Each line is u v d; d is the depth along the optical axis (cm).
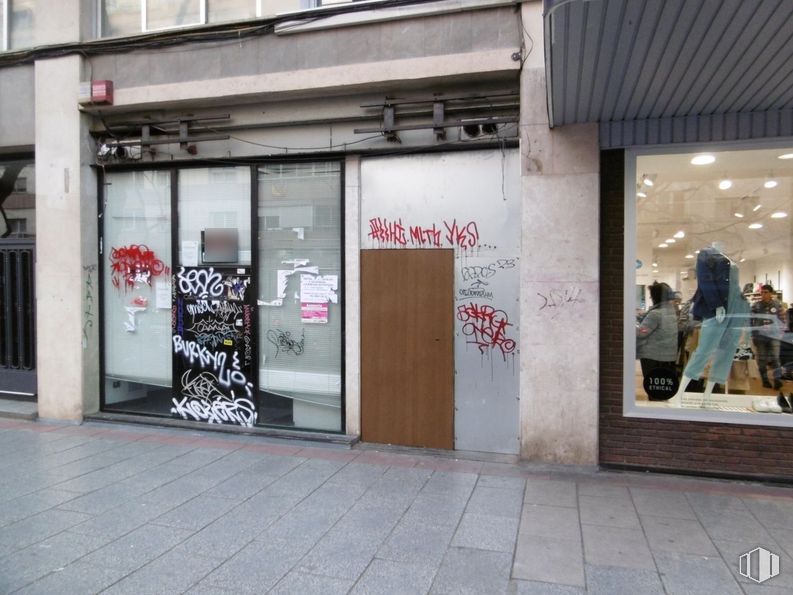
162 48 709
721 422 552
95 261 777
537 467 579
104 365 787
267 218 705
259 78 662
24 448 650
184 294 743
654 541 424
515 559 397
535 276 580
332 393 684
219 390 730
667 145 559
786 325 557
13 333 847
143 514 471
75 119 749
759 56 418
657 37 391
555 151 573
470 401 625
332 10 630
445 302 629
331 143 664
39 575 376
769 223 560
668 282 577
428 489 525
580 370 571
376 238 652
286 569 384
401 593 356
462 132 618
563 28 379
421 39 612
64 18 755
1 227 855
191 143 721
